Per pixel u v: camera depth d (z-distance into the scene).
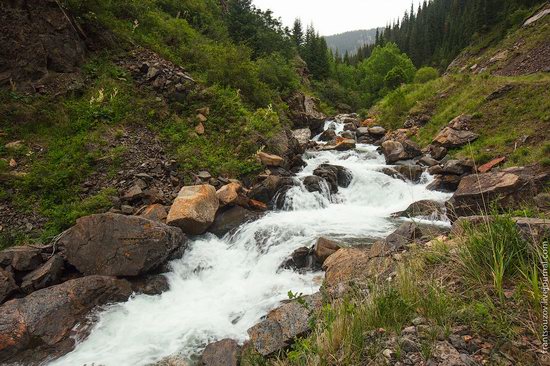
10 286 6.30
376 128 24.23
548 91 16.25
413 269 4.10
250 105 17.36
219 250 8.79
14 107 10.70
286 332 4.56
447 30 77.81
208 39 21.88
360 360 2.86
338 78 59.59
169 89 14.11
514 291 3.14
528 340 2.63
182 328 5.97
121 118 12.16
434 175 14.65
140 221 7.56
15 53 11.38
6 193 8.84
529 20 40.44
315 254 7.52
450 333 2.85
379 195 13.66
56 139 10.76
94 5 14.78
